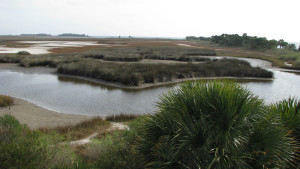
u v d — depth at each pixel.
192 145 3.54
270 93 19.50
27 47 64.31
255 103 3.95
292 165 3.76
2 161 3.96
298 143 4.17
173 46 86.06
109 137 6.78
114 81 22.45
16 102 14.89
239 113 3.58
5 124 7.98
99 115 13.12
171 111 4.09
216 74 26.61
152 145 4.16
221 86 3.96
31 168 3.96
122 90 19.47
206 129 3.53
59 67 27.53
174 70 25.16
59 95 17.50
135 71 24.41
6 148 4.23
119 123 11.00
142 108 14.69
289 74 31.14
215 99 3.80
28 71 28.05
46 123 11.03
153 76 22.28
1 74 25.86
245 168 3.29
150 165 4.00
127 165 4.53
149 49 61.59
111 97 17.22
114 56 39.47
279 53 72.38
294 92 19.98
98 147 5.99
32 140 5.14
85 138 8.39
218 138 3.46
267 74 27.47
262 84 23.42
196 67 28.12
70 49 59.44
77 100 16.25
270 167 3.41
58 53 47.47
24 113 12.68
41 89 19.31
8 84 20.95
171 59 42.22
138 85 21.05
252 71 27.95
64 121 11.49
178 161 3.55
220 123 3.61
